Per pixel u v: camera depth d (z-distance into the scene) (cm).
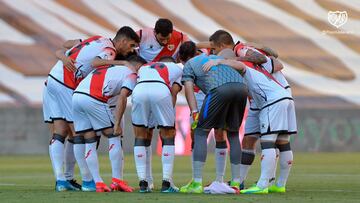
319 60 6178
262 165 2267
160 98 2242
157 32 2530
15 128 5669
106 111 2320
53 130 2480
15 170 3909
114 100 2384
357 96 6034
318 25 6269
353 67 6159
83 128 2344
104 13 6294
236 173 2278
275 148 2289
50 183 2903
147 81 2261
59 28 6272
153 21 6262
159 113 2262
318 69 6166
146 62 2477
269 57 2356
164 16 6269
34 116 5672
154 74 2269
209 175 3428
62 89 2412
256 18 6288
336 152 5594
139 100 2250
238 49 2330
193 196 2095
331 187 2592
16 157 5341
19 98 6059
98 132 2358
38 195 2156
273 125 2258
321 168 3891
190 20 6259
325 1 6341
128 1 6288
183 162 4625
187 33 6234
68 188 2434
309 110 5606
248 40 6225
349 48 6203
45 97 2459
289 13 6322
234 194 2186
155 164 4422
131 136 5500
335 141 5606
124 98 2288
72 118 2412
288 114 2314
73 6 6338
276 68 2336
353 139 5603
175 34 2578
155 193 2220
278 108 2259
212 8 6281
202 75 2245
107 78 2309
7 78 6103
